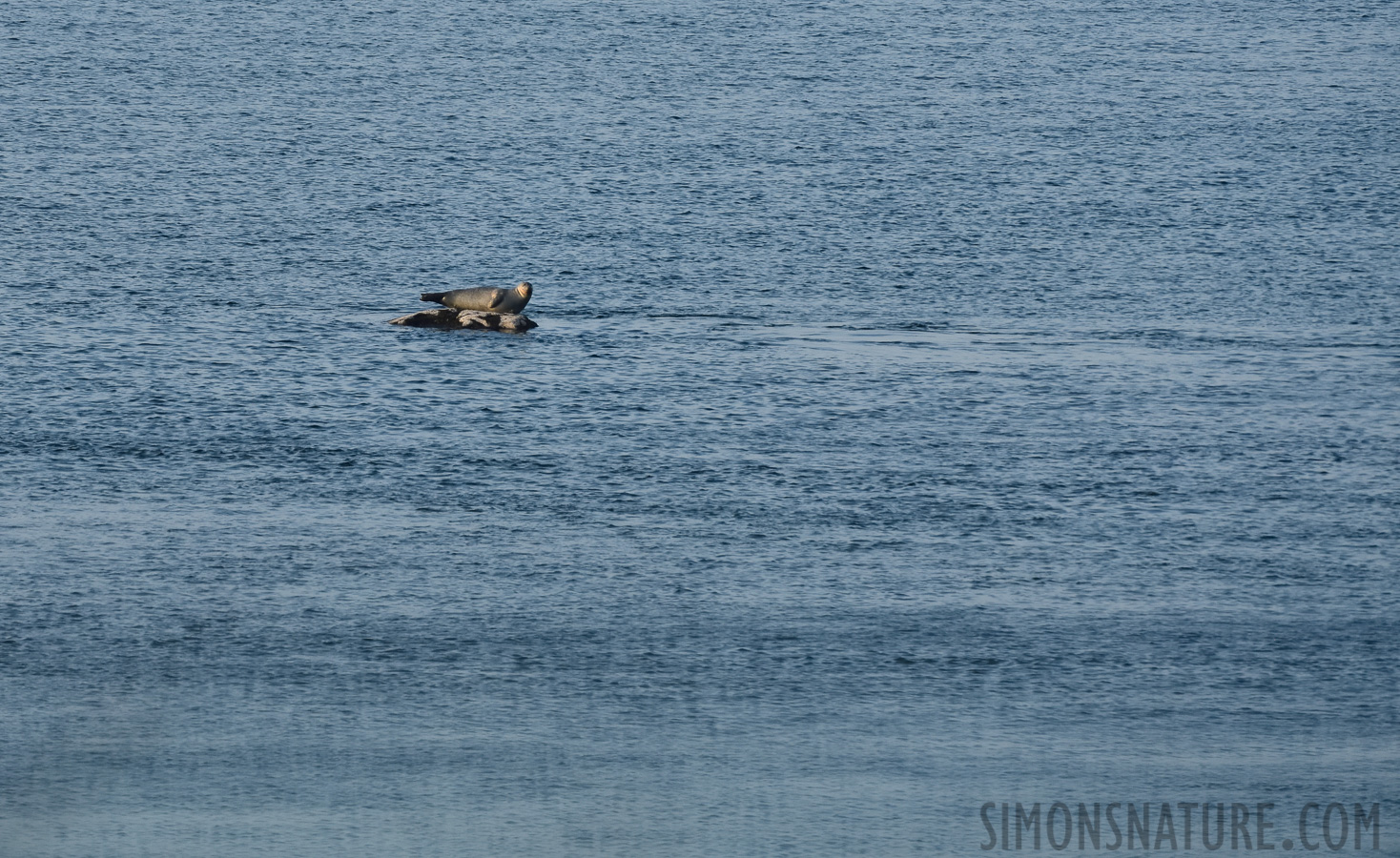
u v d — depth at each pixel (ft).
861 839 208.64
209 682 245.65
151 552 293.43
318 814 211.61
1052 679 250.16
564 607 273.95
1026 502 328.08
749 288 498.28
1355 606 277.64
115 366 405.18
